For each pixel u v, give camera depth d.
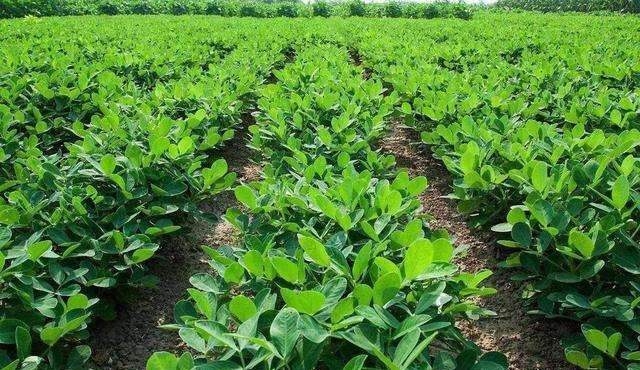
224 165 3.91
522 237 3.25
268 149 4.88
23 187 3.76
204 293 2.39
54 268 3.06
